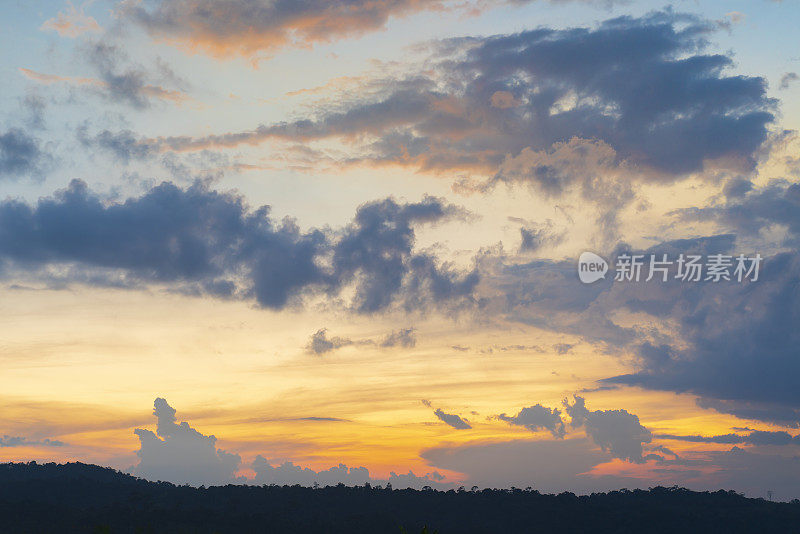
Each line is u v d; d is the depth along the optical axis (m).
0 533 154.88
